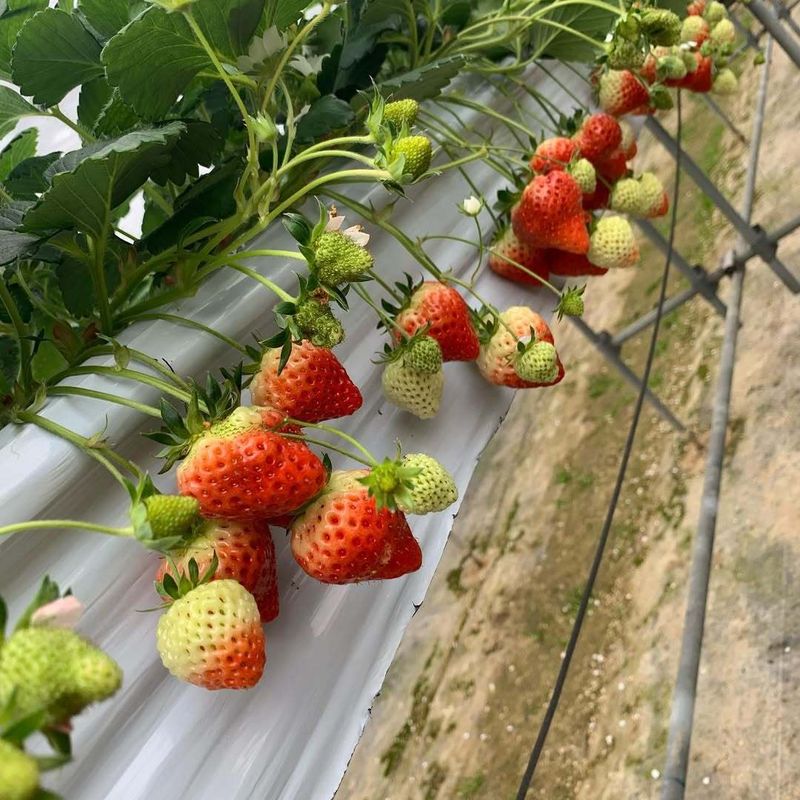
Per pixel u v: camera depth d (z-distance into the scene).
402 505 0.67
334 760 0.76
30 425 0.68
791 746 2.26
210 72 0.82
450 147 1.27
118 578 0.67
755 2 1.89
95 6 0.84
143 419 0.72
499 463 4.61
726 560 2.74
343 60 1.20
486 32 1.36
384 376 0.94
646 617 3.14
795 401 2.88
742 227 2.62
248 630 0.60
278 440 0.63
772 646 2.45
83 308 0.85
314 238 0.69
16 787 0.35
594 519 3.77
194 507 0.57
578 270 1.27
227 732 0.71
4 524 0.61
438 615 4.18
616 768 2.87
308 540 0.68
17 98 0.97
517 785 3.27
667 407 3.67
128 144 0.70
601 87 1.36
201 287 0.88
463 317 0.95
